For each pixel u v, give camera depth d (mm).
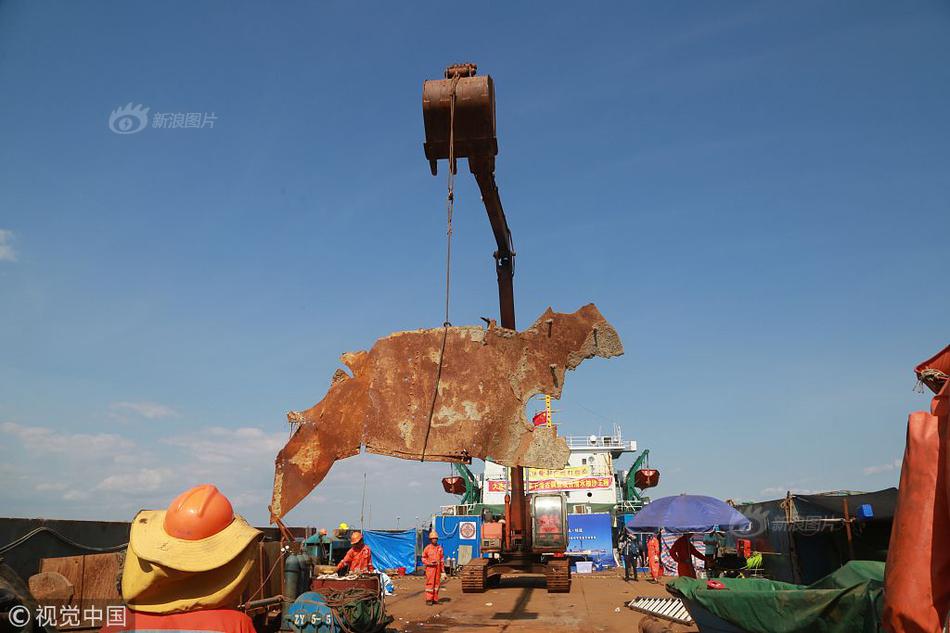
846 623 5926
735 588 9023
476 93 9055
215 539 2305
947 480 1967
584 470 35688
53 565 6844
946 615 2016
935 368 2529
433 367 6887
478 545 30891
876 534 13492
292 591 9820
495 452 6500
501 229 15172
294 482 6738
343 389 6977
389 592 18703
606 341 6938
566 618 13109
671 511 14555
